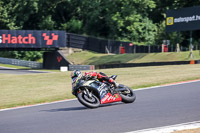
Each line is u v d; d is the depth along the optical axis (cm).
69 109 3719
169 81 5956
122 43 18550
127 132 2359
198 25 11944
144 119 2781
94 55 17838
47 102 4681
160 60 13075
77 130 2525
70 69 15475
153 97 4188
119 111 3231
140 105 3541
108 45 18912
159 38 19775
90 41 19412
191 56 12188
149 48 17675
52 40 17062
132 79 6819
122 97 3669
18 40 16650
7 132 2642
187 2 17500
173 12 12912
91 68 14488
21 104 4594
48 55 18262
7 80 8375
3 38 16525
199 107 3197
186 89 4734
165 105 3450
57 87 6378
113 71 9138
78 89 3406
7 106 4491
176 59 12581
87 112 3303
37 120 3094
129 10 19700
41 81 7681
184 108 3195
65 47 18688
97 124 2689
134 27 19962
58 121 2947
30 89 6328
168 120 2694
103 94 3462
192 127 2373
